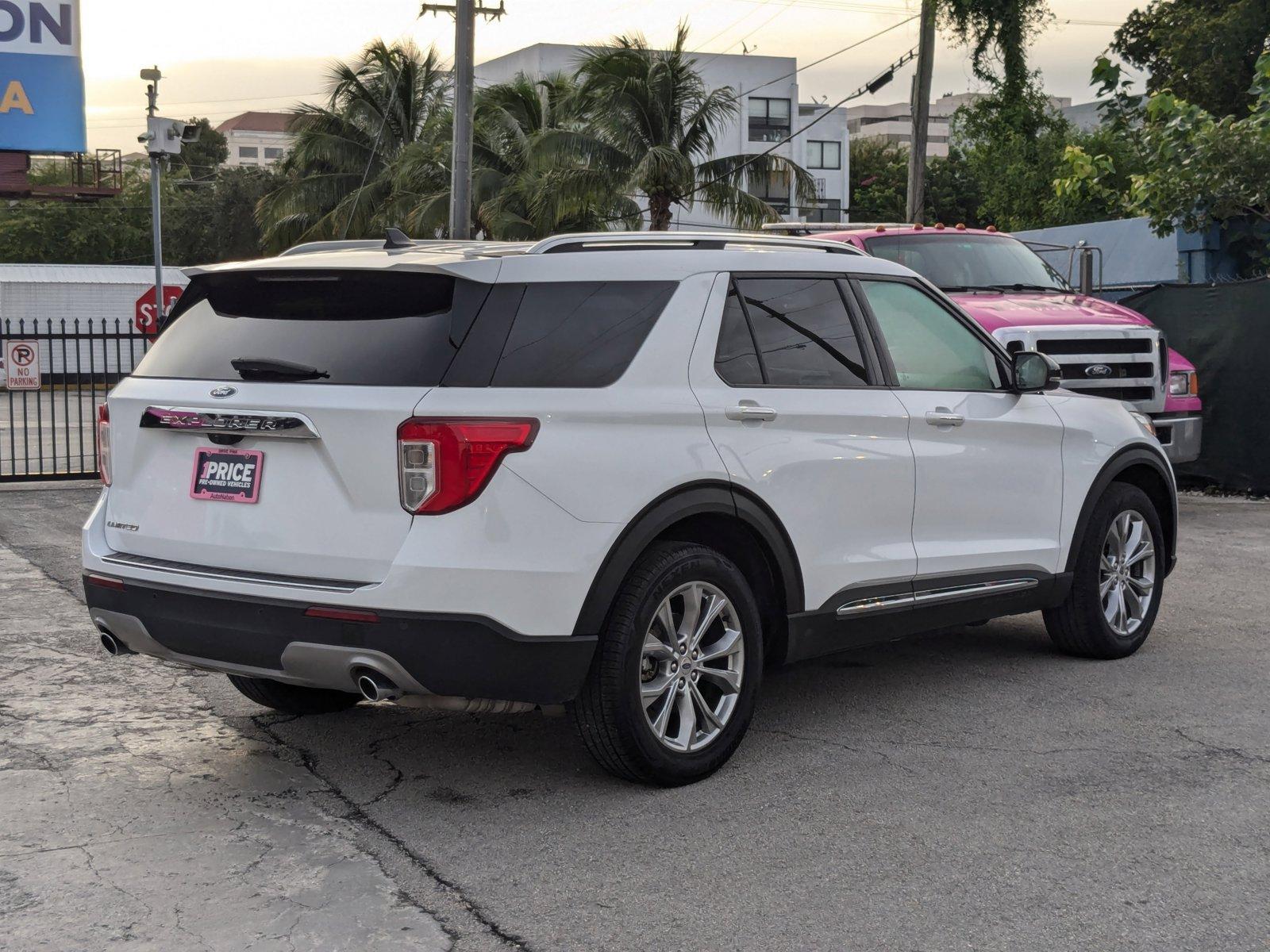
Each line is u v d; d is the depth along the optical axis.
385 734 5.40
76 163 32.03
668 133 32.56
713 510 4.70
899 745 5.26
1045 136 35.53
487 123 36.84
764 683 6.22
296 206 41.66
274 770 4.94
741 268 5.07
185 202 67.94
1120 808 4.55
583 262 4.62
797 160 73.19
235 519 4.45
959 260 11.96
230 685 6.16
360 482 4.21
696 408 4.70
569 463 4.31
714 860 4.10
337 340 4.43
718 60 68.31
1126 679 6.29
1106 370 11.11
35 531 10.87
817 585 5.14
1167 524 7.06
